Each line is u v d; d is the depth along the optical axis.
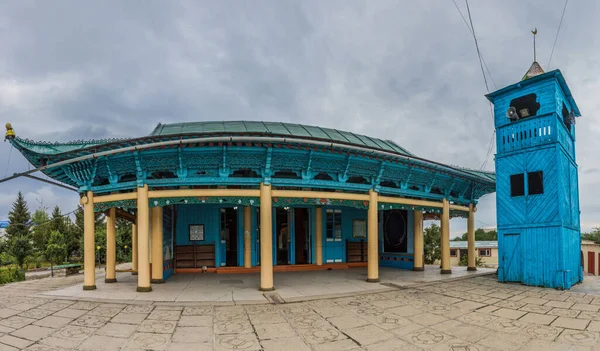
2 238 40.69
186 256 16.05
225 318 8.14
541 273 12.88
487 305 9.54
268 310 8.89
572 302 9.98
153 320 7.97
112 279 13.57
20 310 8.88
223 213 16.69
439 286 12.63
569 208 13.96
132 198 11.39
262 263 11.41
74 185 13.73
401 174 14.26
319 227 17.62
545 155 13.27
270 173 11.55
